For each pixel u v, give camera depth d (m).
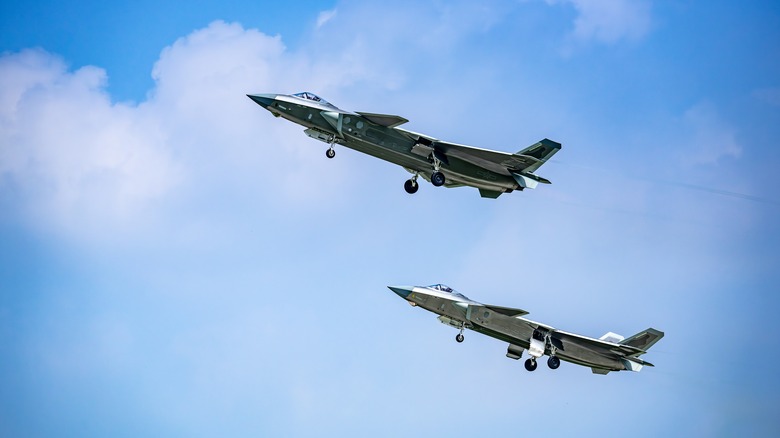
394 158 141.50
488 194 150.38
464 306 153.00
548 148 142.75
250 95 136.62
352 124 137.25
